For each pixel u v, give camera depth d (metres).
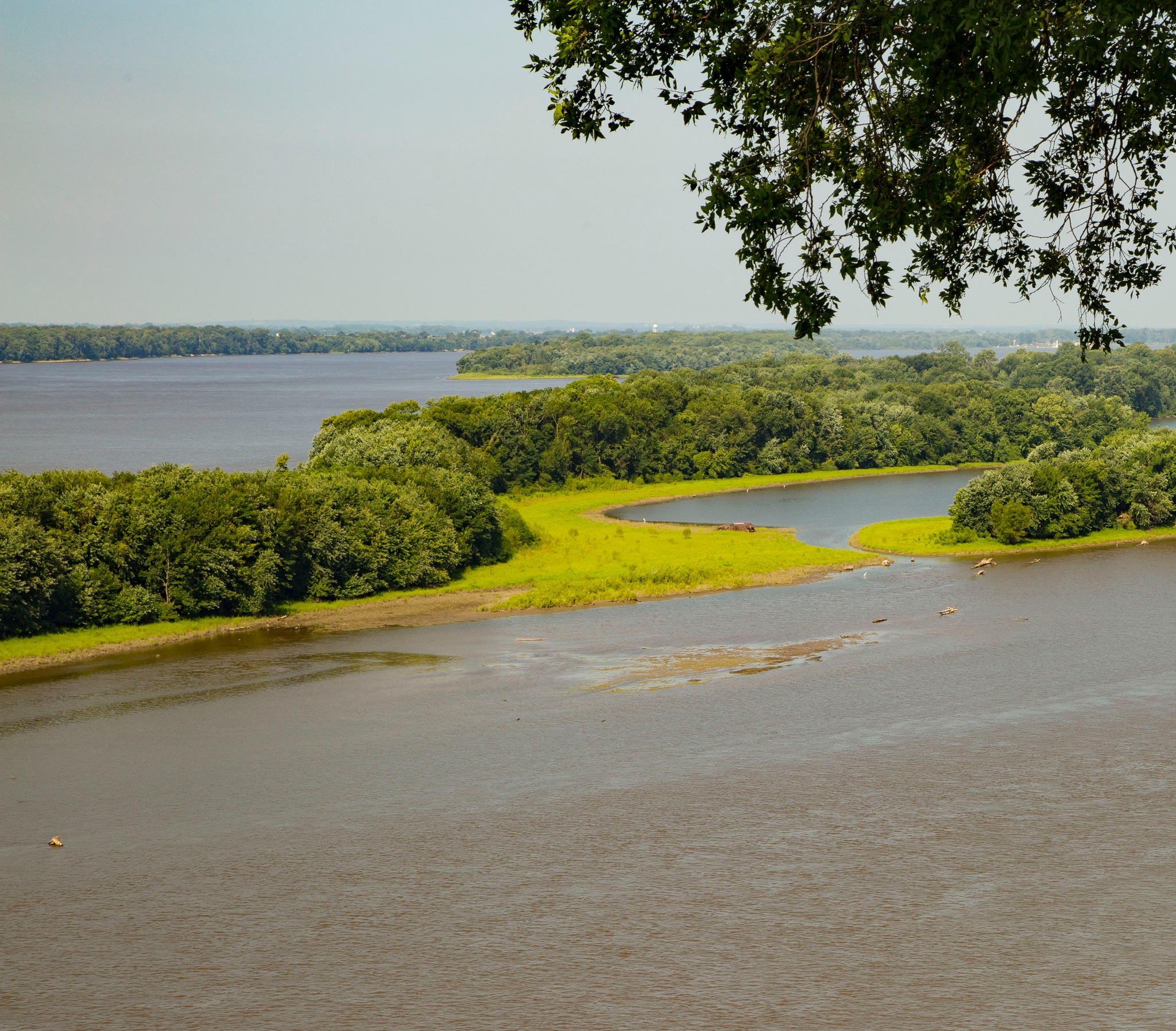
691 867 37.53
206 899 36.16
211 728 59.47
